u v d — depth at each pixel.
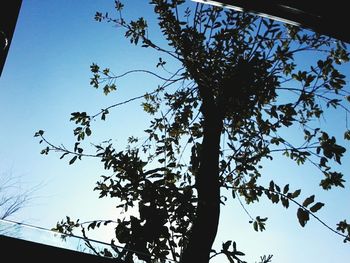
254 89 3.78
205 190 3.01
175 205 3.13
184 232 3.20
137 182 3.34
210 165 3.20
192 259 2.55
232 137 4.51
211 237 2.72
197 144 3.83
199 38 4.26
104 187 3.87
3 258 1.17
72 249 1.32
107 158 3.81
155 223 2.93
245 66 3.67
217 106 3.76
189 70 4.11
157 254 2.98
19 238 1.25
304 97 3.83
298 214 2.98
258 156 3.91
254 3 1.44
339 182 3.56
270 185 3.22
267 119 4.18
